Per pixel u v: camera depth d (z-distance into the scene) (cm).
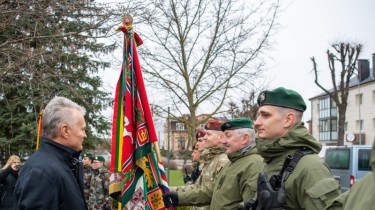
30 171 271
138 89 395
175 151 3322
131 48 400
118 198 389
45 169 271
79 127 297
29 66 628
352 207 185
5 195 760
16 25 655
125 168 373
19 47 666
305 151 268
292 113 279
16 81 694
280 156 277
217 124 470
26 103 905
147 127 391
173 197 404
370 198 174
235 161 376
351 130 4359
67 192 277
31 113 1219
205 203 414
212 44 1298
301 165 260
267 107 282
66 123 291
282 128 279
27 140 1219
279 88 284
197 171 678
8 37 671
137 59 400
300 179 257
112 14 623
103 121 1405
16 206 277
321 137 5097
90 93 1108
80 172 305
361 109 4197
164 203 401
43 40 675
